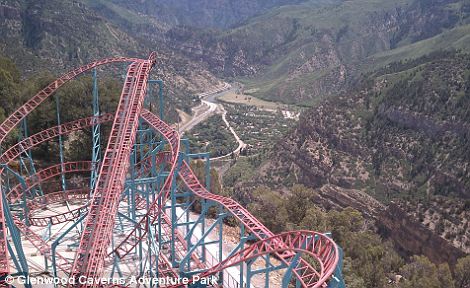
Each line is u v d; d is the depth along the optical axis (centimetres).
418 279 8438
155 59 9675
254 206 10350
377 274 7988
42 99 8812
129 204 8050
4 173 8962
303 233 5366
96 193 6475
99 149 9456
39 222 7869
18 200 8400
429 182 18662
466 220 14075
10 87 11850
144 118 8181
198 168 11550
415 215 15312
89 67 9175
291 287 6600
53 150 11319
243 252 5806
